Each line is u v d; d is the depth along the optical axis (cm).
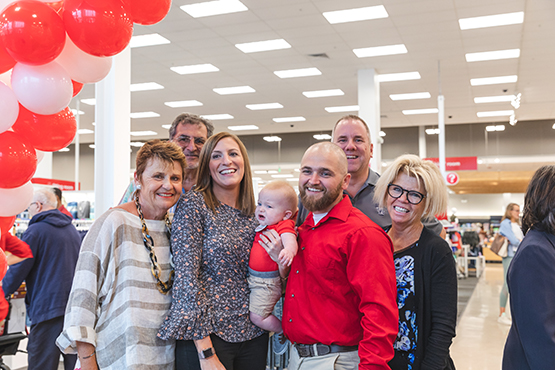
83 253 197
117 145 482
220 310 198
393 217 206
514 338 179
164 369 196
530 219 180
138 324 193
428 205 202
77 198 657
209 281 201
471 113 1484
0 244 228
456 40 887
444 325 189
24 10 171
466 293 1019
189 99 1316
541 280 165
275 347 247
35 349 353
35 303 353
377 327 173
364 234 183
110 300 198
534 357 162
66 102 199
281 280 213
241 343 203
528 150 1594
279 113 1490
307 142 1808
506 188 2061
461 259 1393
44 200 375
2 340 353
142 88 1202
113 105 482
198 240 203
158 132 1759
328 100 1330
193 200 209
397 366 195
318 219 201
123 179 489
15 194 211
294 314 193
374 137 1045
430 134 1708
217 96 1284
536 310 163
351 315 188
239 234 213
